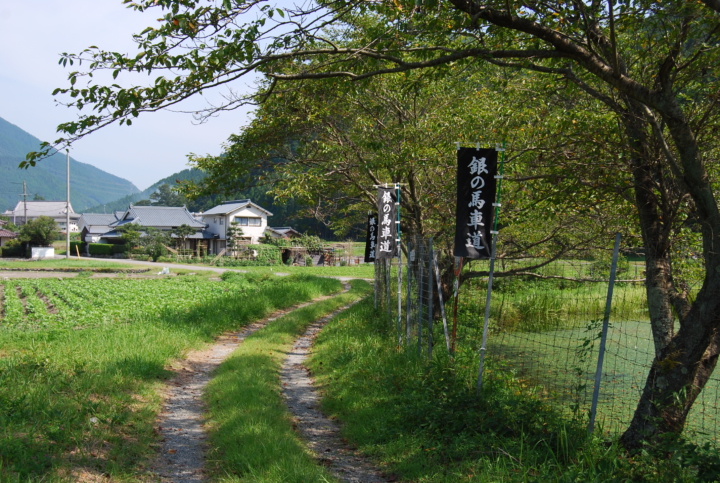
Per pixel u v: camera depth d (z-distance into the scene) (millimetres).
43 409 5859
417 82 7297
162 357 9555
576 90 7781
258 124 13188
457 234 6836
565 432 5199
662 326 5770
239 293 21047
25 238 56469
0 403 5852
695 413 7395
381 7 6512
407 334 10172
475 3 5410
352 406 7262
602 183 6785
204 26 5438
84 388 6973
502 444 5441
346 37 11953
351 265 52219
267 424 5984
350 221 20359
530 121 7902
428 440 5820
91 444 5273
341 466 5465
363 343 10586
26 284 26609
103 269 38812
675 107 4996
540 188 7641
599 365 5547
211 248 60062
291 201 54719
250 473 4770
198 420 6879
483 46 6586
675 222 6465
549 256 11117
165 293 22703
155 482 4805
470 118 9688
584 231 9695
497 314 14055
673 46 5781
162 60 5344
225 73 5656
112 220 74938
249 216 57156
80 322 14453
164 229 59656
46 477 4359
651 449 4836
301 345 12578
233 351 11469
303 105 12430
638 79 6695
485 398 6516
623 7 5934
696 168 5082
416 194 14445
